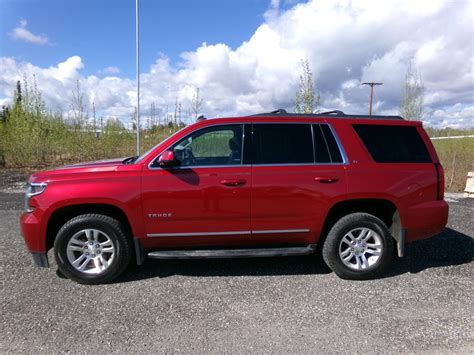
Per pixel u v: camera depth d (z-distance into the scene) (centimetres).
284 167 407
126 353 276
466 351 278
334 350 280
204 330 309
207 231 404
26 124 1661
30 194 399
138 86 1420
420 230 425
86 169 405
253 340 294
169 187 394
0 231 608
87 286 398
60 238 394
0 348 282
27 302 359
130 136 2123
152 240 404
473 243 548
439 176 428
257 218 406
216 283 407
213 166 403
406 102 2131
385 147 427
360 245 420
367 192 410
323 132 422
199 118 454
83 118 1825
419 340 293
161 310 344
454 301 363
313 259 483
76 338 296
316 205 409
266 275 430
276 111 454
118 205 391
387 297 373
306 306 353
